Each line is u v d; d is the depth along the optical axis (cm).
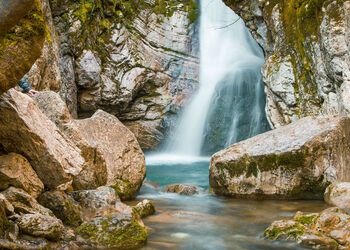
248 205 855
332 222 616
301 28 1295
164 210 809
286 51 1358
